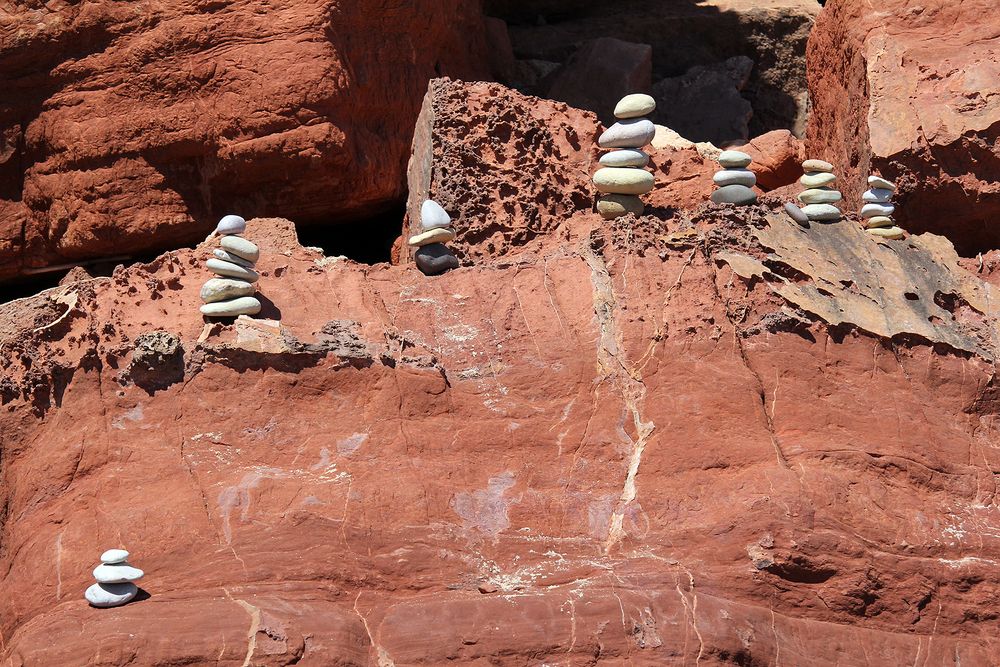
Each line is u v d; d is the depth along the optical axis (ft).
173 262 29.60
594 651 21.45
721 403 26.25
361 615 22.11
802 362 27.48
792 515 24.04
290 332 27.25
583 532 24.41
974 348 28.84
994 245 35.63
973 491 26.27
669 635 21.70
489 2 61.77
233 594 22.16
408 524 23.84
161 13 41.83
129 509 23.82
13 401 26.14
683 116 55.16
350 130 41.50
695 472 25.29
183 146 41.65
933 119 35.12
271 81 40.73
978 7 37.65
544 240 32.17
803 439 26.11
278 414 25.70
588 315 27.89
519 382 26.84
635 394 26.58
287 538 23.07
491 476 25.20
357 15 42.06
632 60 53.98
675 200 36.58
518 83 55.72
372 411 25.89
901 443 26.48
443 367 26.89
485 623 21.65
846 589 23.59
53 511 24.47
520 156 34.19
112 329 26.91
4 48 42.65
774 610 23.26
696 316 27.66
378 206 44.06
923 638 23.68
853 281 29.48
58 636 21.31
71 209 42.93
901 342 28.45
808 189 32.04
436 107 34.83
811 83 44.88
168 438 25.27
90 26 42.22
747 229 30.19
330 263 30.01
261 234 31.22
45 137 43.11
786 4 59.77
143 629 21.04
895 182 35.35
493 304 28.53
